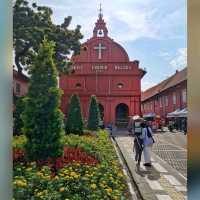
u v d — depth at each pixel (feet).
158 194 23.54
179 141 74.79
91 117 81.35
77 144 38.88
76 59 129.39
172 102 133.80
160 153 52.13
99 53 130.52
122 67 130.93
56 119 27.22
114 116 129.70
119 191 20.16
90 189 17.95
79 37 84.23
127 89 130.72
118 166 32.83
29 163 24.77
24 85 78.59
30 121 26.96
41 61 29.19
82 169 23.90
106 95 129.80
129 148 56.39
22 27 74.90
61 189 17.13
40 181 18.56
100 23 130.21
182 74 126.21
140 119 37.35
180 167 35.94
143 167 35.27
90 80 129.49
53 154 26.61
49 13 78.38
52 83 28.19
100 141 50.26
